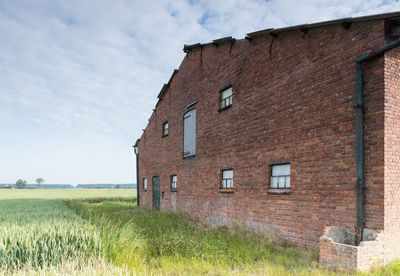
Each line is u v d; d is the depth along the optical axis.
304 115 8.10
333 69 7.37
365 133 6.48
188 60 15.74
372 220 6.17
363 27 6.73
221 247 7.48
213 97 12.98
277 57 9.32
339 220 6.87
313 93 7.89
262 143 9.65
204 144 13.41
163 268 5.95
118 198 37.59
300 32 8.52
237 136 11.02
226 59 12.21
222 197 11.66
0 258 5.48
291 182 8.33
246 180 10.30
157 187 19.06
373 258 5.55
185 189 14.98
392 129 6.22
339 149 7.02
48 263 5.68
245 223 10.18
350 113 6.83
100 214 15.44
